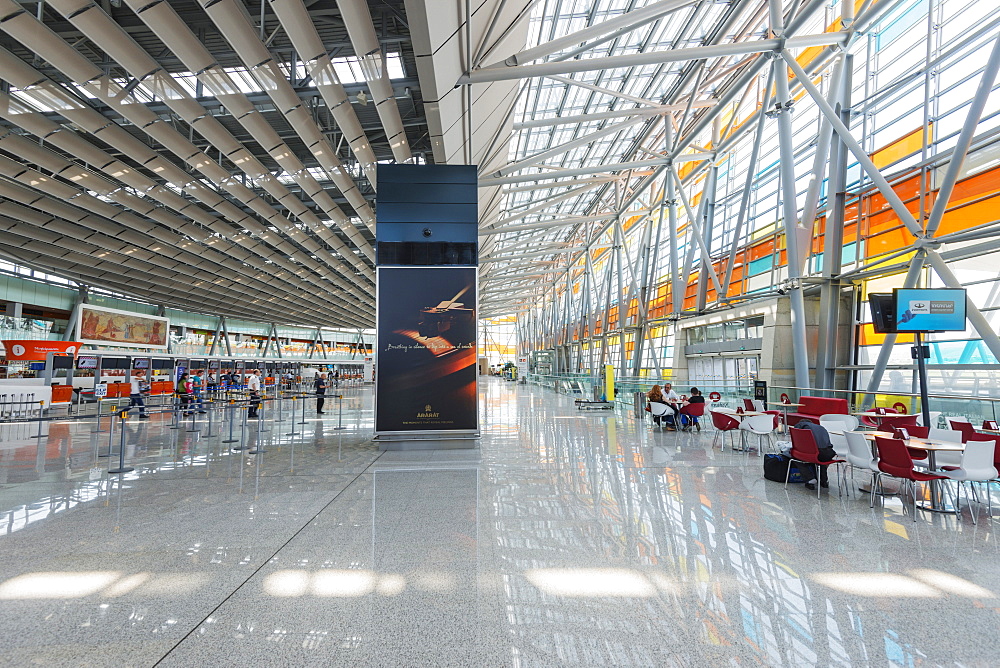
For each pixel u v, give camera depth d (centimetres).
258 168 1551
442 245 1100
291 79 1244
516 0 1120
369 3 1079
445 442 1080
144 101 1325
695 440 1191
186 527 534
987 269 1209
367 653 300
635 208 3441
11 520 559
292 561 441
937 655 299
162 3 827
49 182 1595
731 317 2141
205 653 298
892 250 1440
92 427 1524
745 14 1727
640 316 3164
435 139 1306
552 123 1812
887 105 1484
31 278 3341
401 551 465
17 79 1001
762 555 456
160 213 1953
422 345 1087
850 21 1404
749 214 2188
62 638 314
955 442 716
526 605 361
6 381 2114
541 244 4772
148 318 2934
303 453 1010
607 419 1706
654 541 492
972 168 1211
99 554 457
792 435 716
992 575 414
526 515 580
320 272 3241
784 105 1418
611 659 295
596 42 1287
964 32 1255
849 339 1560
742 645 309
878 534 515
